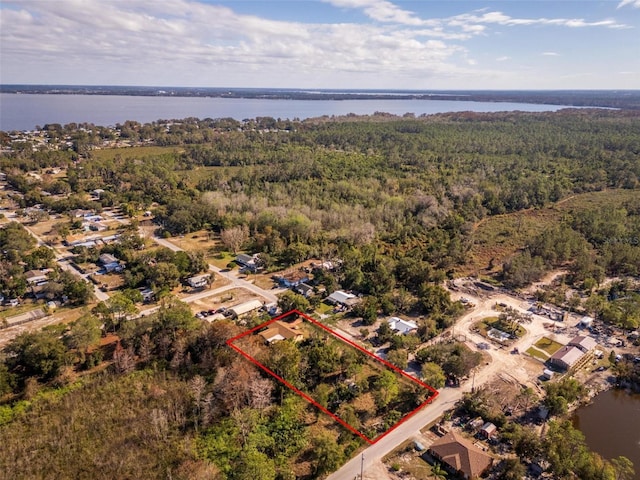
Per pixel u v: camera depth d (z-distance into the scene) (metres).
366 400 71.62
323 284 112.31
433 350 79.75
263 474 53.50
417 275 112.69
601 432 67.00
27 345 74.50
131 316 93.94
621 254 122.88
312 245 134.25
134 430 62.50
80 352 77.94
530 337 90.88
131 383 72.00
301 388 72.56
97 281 112.44
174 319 81.88
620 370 77.00
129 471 56.34
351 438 63.19
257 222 149.25
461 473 57.25
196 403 66.31
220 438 62.25
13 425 63.19
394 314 99.69
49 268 117.88
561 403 67.12
